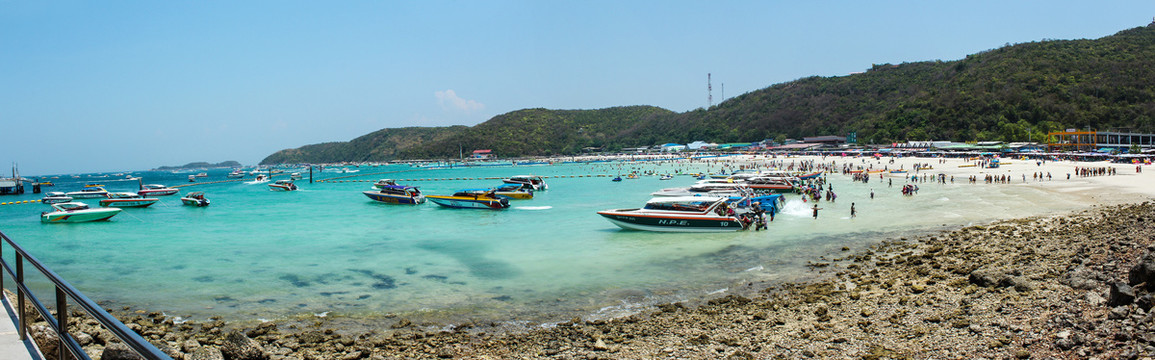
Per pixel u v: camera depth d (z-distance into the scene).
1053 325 13.65
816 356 13.68
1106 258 20.14
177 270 27.64
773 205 43.91
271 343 16.39
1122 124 146.75
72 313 19.47
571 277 25.00
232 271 27.31
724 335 15.89
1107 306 14.16
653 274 25.25
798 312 17.88
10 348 6.83
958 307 16.53
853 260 26.78
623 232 37.66
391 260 29.62
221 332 17.77
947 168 103.88
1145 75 158.75
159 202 69.62
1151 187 57.38
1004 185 68.25
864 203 52.28
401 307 20.64
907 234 33.69
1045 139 146.12
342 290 23.33
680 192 57.28
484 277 25.31
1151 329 12.15
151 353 3.61
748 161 165.00
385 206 61.16
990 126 160.62
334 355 15.28
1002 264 21.83
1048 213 40.97
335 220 48.66
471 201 56.03
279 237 38.59
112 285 24.55
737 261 27.58
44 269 5.74
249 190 96.44
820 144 195.12
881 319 16.33
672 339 15.76
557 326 17.94
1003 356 12.56
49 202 72.50
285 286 24.14
